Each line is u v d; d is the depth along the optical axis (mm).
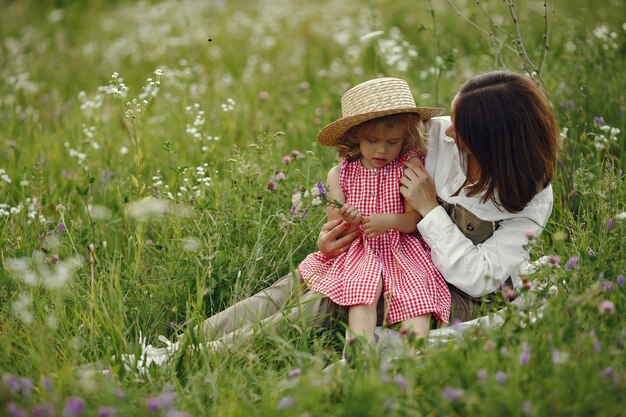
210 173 4008
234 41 8141
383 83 3041
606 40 4883
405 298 2812
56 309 2879
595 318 2428
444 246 2877
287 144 4891
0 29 9414
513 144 2730
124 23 9477
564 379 2104
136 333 2875
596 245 3045
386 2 8281
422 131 3066
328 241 3021
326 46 7484
